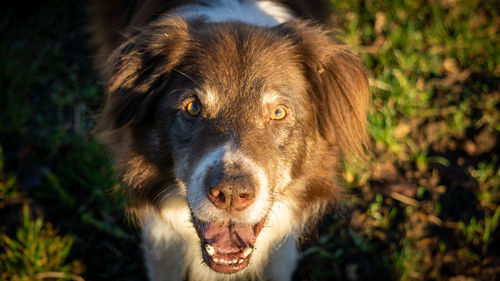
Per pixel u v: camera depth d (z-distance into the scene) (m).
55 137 0.90
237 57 0.67
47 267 0.79
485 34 1.07
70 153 0.89
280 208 0.72
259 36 0.69
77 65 1.03
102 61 0.86
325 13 0.86
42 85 0.99
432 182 0.89
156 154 0.70
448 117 0.95
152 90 0.69
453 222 0.85
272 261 0.77
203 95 0.66
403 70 0.98
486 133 0.94
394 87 0.95
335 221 0.86
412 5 1.11
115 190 0.78
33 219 0.84
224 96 0.66
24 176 0.87
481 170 0.88
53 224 0.84
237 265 0.67
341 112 0.71
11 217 0.83
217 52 0.68
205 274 0.77
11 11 1.10
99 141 0.82
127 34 0.75
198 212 0.64
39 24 1.10
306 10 0.82
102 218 0.85
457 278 0.81
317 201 0.74
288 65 0.69
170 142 0.68
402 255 0.81
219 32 0.69
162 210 0.72
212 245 0.67
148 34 0.70
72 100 0.95
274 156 0.66
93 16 0.90
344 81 0.71
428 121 0.95
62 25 1.10
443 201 0.88
